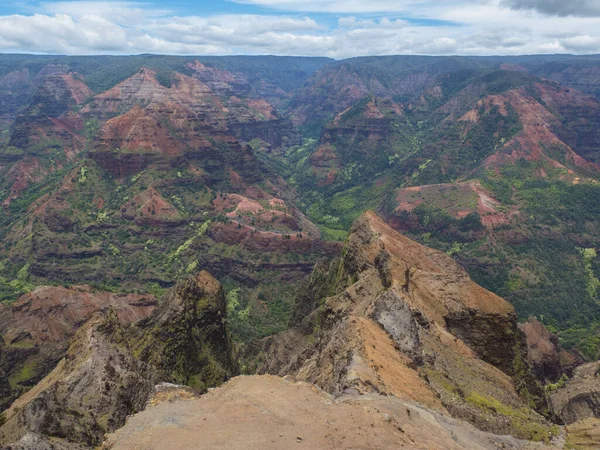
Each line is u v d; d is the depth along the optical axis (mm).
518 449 40938
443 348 64562
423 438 33781
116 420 49812
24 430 47438
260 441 30500
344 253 110188
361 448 29422
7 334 109188
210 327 98062
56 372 68250
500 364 73000
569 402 86062
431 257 103875
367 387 42750
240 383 41094
